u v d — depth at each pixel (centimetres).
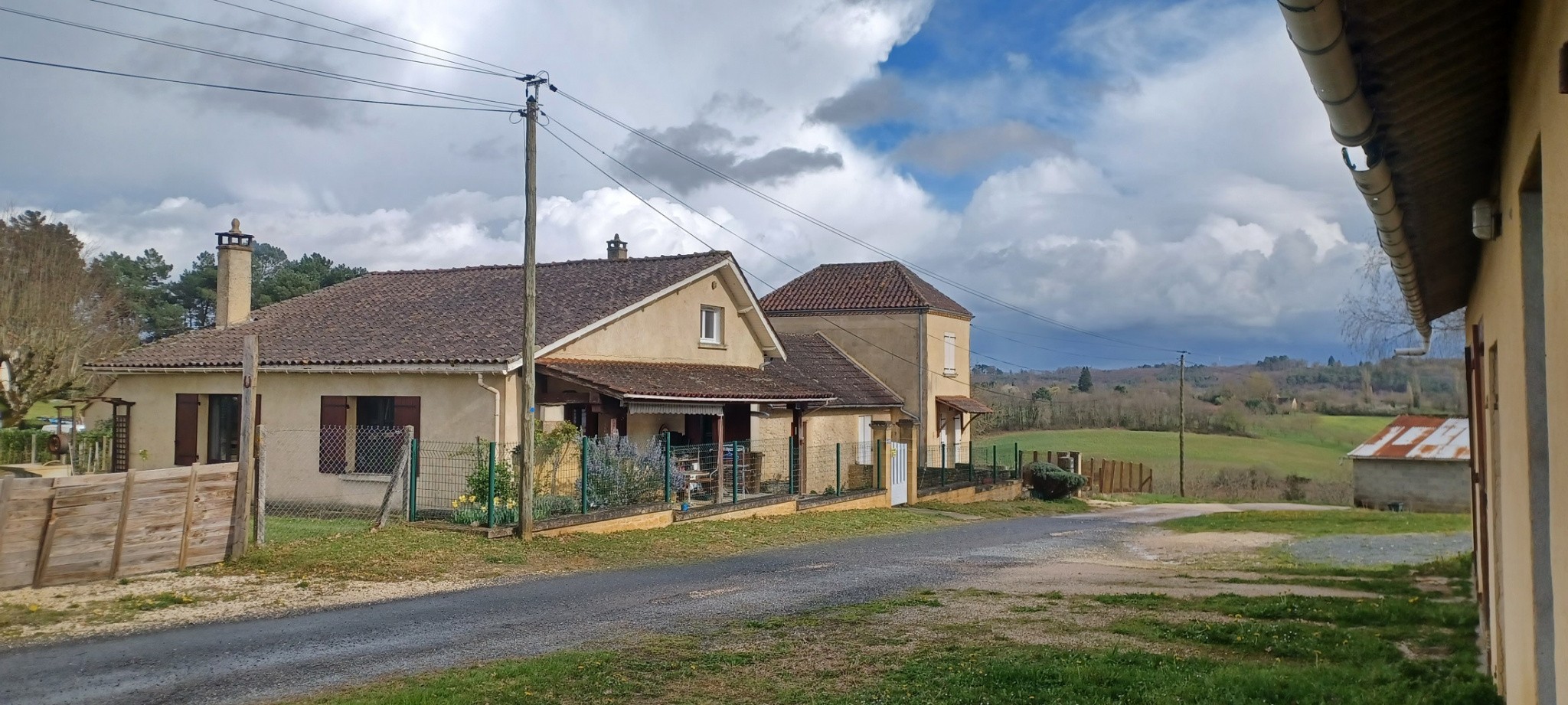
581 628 1041
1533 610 498
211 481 1370
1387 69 460
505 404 2077
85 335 3772
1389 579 1358
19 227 3859
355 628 1041
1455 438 4209
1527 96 432
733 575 1462
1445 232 752
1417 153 567
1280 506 4125
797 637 968
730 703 729
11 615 1061
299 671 861
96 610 1102
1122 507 3791
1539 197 489
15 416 3092
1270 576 1438
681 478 2148
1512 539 595
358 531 1662
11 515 1160
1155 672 773
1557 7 357
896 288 4266
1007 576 1459
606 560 1588
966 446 4444
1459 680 750
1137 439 6550
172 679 834
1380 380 6247
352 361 2197
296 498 2278
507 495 1802
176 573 1313
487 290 2691
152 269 6625
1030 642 922
